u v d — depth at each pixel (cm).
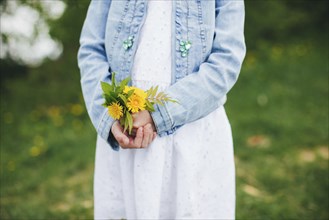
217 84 153
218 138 167
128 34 160
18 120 423
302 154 346
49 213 279
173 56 156
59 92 472
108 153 171
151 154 156
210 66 154
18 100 459
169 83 157
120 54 160
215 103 156
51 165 342
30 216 278
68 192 308
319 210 268
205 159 165
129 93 141
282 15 586
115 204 174
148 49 158
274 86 479
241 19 160
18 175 330
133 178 165
